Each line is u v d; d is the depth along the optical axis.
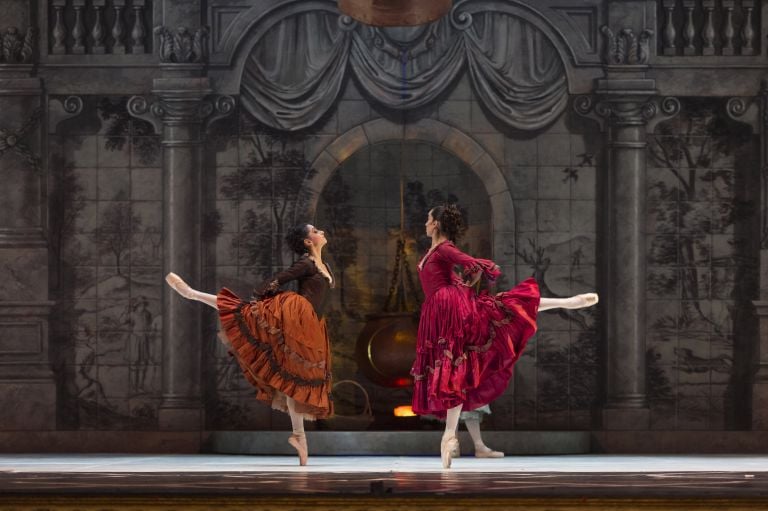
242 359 9.16
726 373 15.04
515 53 15.20
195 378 14.93
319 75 15.17
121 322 15.02
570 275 15.16
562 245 15.16
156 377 14.98
